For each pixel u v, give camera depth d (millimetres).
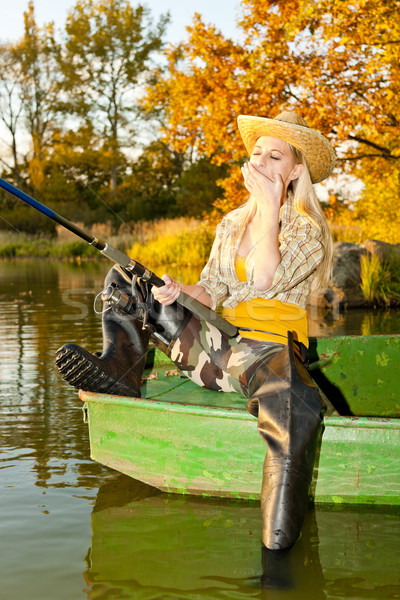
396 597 1623
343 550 1882
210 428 2242
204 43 9805
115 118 35000
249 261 2500
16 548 1902
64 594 1653
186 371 2570
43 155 34375
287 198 2582
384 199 13078
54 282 11961
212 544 1929
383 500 2184
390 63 8422
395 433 2141
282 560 1826
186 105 10094
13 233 27750
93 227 25031
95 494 2322
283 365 2174
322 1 8328
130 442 2338
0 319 6895
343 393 3295
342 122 8703
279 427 2016
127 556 1854
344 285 8398
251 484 2234
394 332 5984
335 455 2170
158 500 2275
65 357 2316
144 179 34875
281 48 9008
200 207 29953
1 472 2514
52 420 3166
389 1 8062
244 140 2758
